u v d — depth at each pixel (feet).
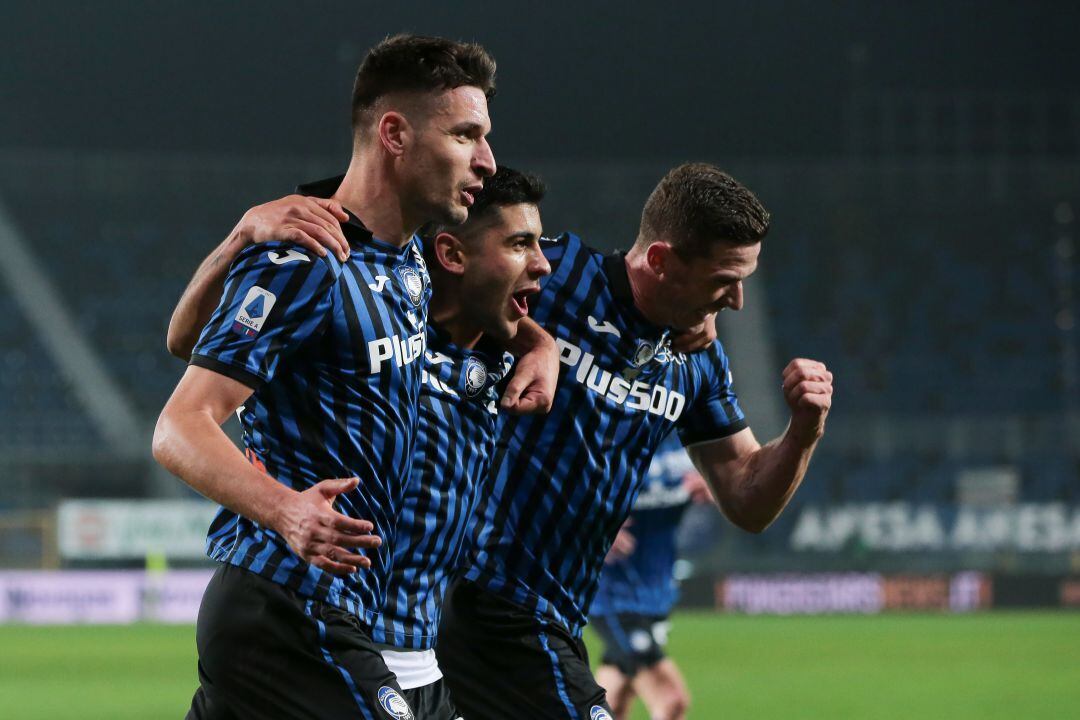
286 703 43.21
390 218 44.80
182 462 39.88
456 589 56.70
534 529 56.29
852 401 422.82
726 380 61.11
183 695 161.58
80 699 157.38
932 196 473.67
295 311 41.57
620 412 57.11
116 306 435.94
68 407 395.34
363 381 43.34
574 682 56.03
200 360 41.24
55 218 460.55
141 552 325.42
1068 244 467.52
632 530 106.93
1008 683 170.81
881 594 322.14
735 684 170.40
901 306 453.58
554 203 482.28
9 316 424.05
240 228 42.98
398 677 46.19
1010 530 348.59
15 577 300.81
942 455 391.86
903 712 142.41
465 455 48.67
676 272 55.06
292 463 43.06
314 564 38.60
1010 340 442.50
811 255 468.75
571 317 56.54
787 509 351.46
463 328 51.60
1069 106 508.53
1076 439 387.75
